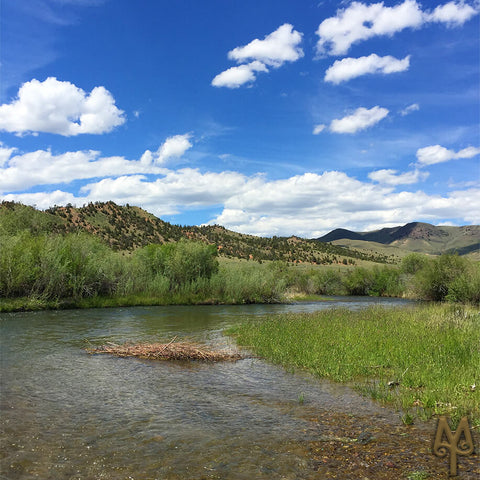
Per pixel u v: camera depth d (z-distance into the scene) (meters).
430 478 4.62
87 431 6.16
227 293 37.72
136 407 7.38
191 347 12.28
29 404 7.45
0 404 7.38
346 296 57.25
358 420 6.70
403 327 15.14
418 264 59.12
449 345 11.46
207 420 6.70
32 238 29.97
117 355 12.14
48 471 4.81
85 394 8.17
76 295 29.08
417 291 45.47
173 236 142.62
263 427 6.38
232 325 19.59
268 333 15.16
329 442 5.76
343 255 192.50
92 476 4.70
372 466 4.96
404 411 7.15
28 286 26.92
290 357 11.54
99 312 25.36
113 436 5.96
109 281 32.41
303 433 6.12
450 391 7.63
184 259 37.44
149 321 21.05
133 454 5.33
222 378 9.65
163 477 4.69
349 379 9.44
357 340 12.89
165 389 8.63
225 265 42.28
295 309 30.83
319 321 18.05
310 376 9.86
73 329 17.62
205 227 190.00
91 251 32.34
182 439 5.86
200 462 5.10
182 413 7.07
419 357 10.52
